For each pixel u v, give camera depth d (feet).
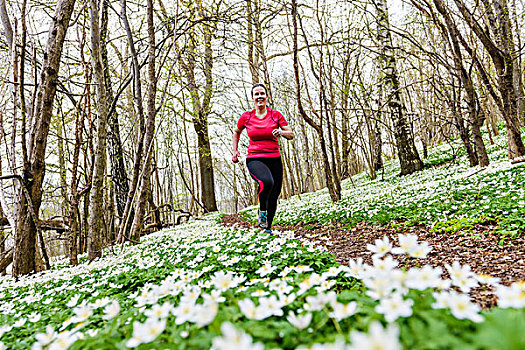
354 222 25.21
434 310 4.71
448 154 59.21
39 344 5.49
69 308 9.78
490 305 7.80
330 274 6.69
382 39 44.14
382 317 4.60
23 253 22.33
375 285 4.99
